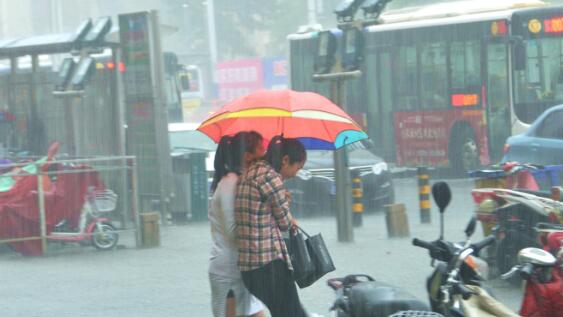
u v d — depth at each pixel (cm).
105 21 3697
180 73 6844
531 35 4400
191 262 2558
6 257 2792
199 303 1998
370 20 2761
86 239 2839
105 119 3738
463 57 4788
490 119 4675
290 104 1438
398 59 5097
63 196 2817
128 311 1930
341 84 2802
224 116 1462
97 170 2881
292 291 1319
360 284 1179
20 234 2783
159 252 2769
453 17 4841
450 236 2812
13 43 4050
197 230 3247
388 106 5159
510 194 1973
